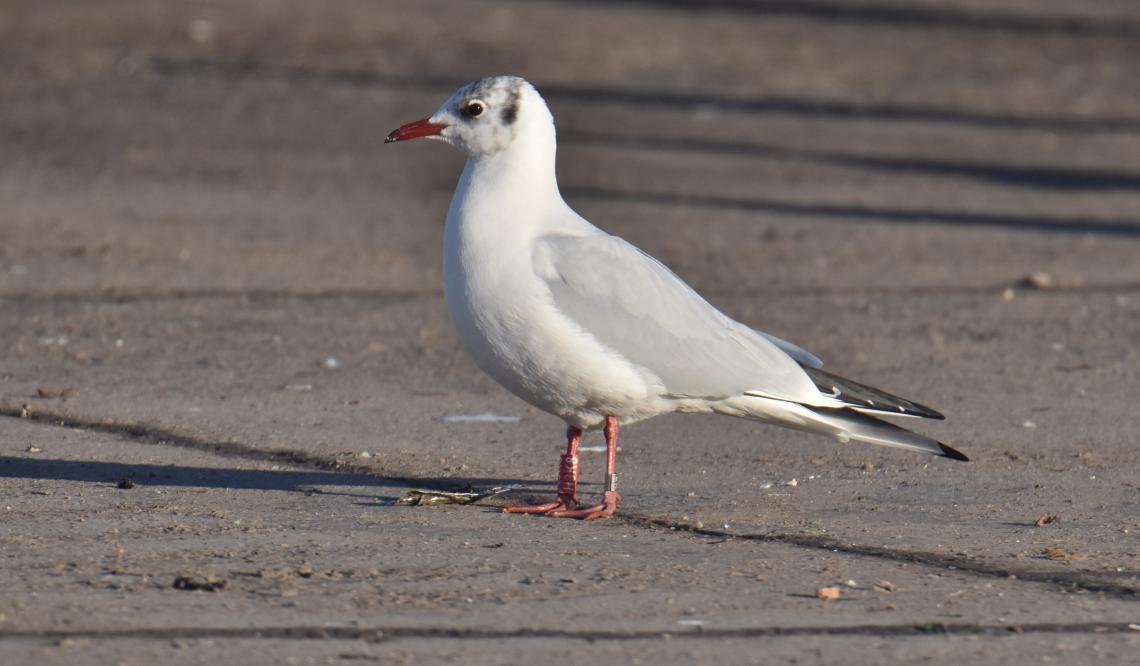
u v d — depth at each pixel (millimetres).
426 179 26453
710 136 31250
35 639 7648
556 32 43062
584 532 9812
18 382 13758
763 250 21156
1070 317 17453
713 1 49219
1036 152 30656
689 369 10133
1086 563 9266
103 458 11422
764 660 7648
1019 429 12812
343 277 18938
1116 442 12430
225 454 11656
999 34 45406
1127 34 45875
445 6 46594
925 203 25297
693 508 10430
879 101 36062
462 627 7969
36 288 17797
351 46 40000
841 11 48312
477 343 10227
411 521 9961
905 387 14234
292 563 8953
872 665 7617
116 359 14703
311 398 13461
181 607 8148
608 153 29031
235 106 32688
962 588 8781
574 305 9984
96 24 41312
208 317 16609
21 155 27141
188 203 23562
